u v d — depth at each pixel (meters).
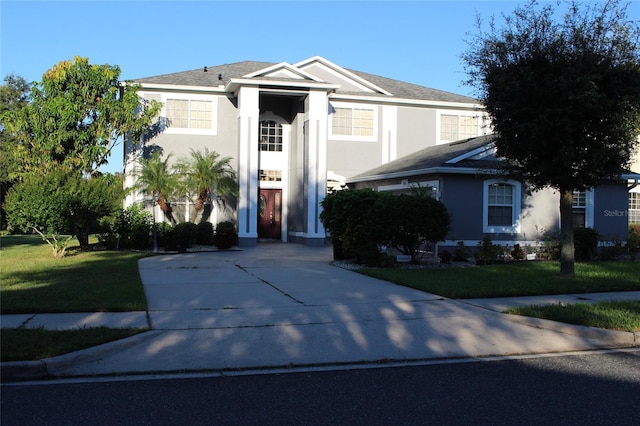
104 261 16.05
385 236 15.34
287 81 23.11
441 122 27.00
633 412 5.37
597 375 6.62
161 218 23.36
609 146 12.31
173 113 23.88
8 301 9.56
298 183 24.83
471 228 18.22
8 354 6.49
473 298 10.94
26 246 22.64
